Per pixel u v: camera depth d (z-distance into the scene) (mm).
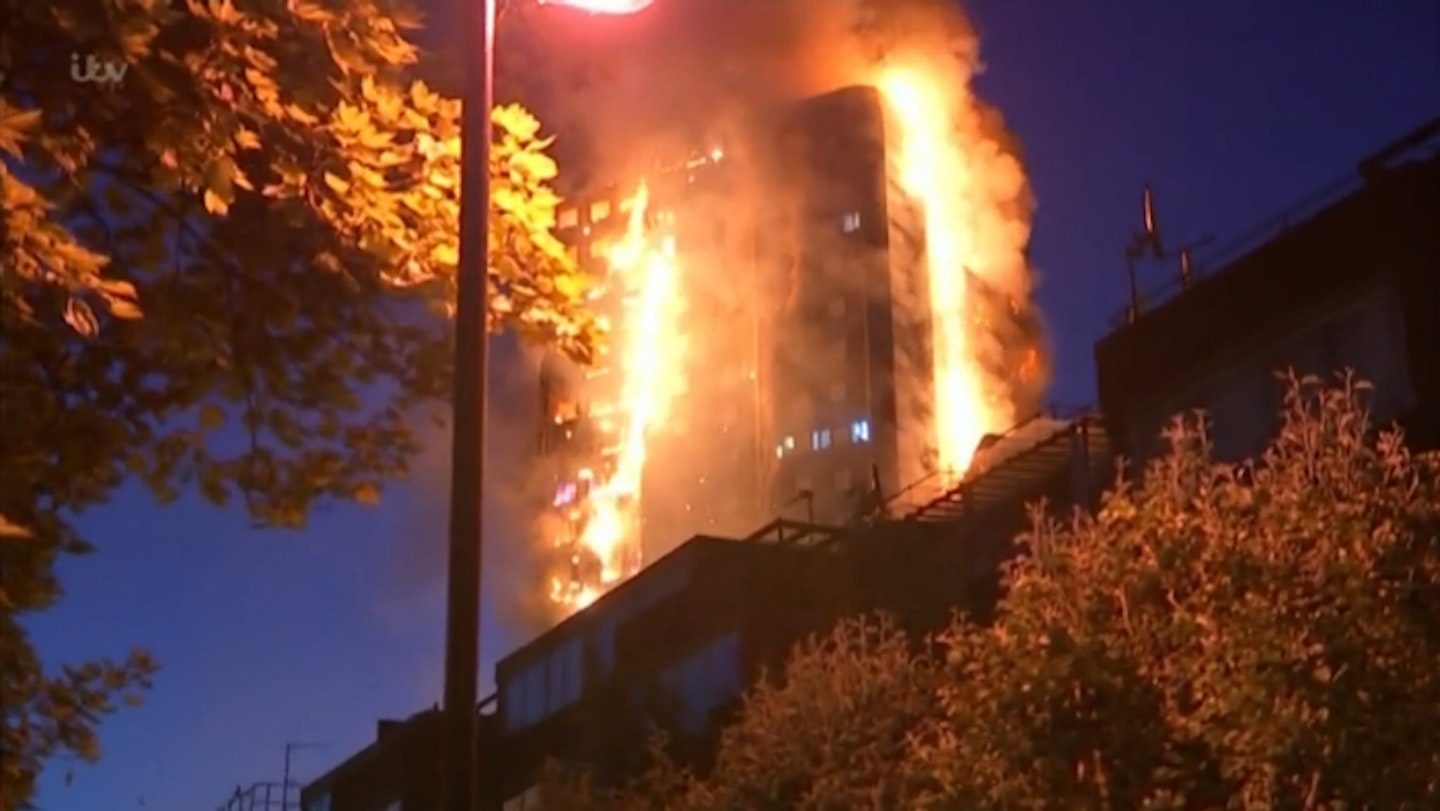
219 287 10227
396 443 10688
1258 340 23844
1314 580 11875
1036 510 16891
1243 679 11375
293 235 10227
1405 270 21766
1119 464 15070
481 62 10055
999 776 12836
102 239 10016
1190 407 24828
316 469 10570
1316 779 11055
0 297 8039
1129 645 12742
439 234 10234
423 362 10562
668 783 24484
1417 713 11195
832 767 18672
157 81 9000
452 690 9117
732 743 20953
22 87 9148
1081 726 12469
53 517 9547
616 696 35438
